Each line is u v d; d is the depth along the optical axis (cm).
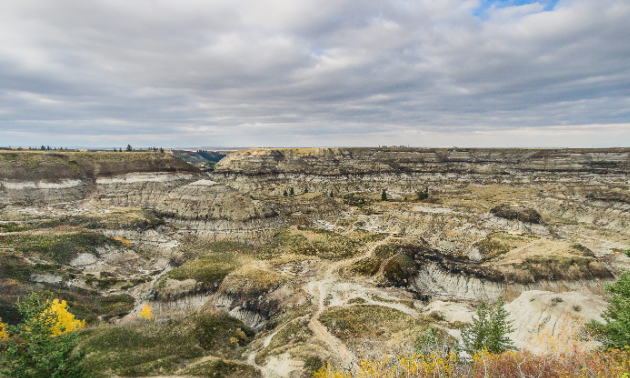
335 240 8475
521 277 5834
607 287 2341
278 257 7125
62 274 5731
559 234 9044
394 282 6003
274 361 3381
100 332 3688
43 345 2175
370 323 4150
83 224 8312
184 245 8275
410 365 2120
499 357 1905
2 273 5031
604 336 2342
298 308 4816
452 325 4316
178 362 3284
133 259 7356
